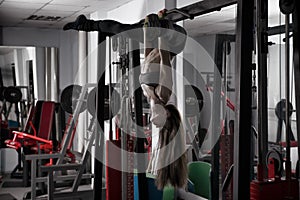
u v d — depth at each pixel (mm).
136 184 3295
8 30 8305
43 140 6867
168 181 3006
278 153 2068
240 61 1990
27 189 6875
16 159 8023
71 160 6746
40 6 6387
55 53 8477
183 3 4441
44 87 8352
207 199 3229
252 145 2938
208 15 3604
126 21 6191
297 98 2016
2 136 7914
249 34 2000
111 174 3326
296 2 1993
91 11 6840
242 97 1990
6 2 6094
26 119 8023
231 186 3131
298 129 2012
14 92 7824
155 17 2799
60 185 6660
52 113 7383
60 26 8297
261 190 2018
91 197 5145
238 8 2008
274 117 2871
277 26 2855
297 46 2004
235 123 2014
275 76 2865
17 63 8141
